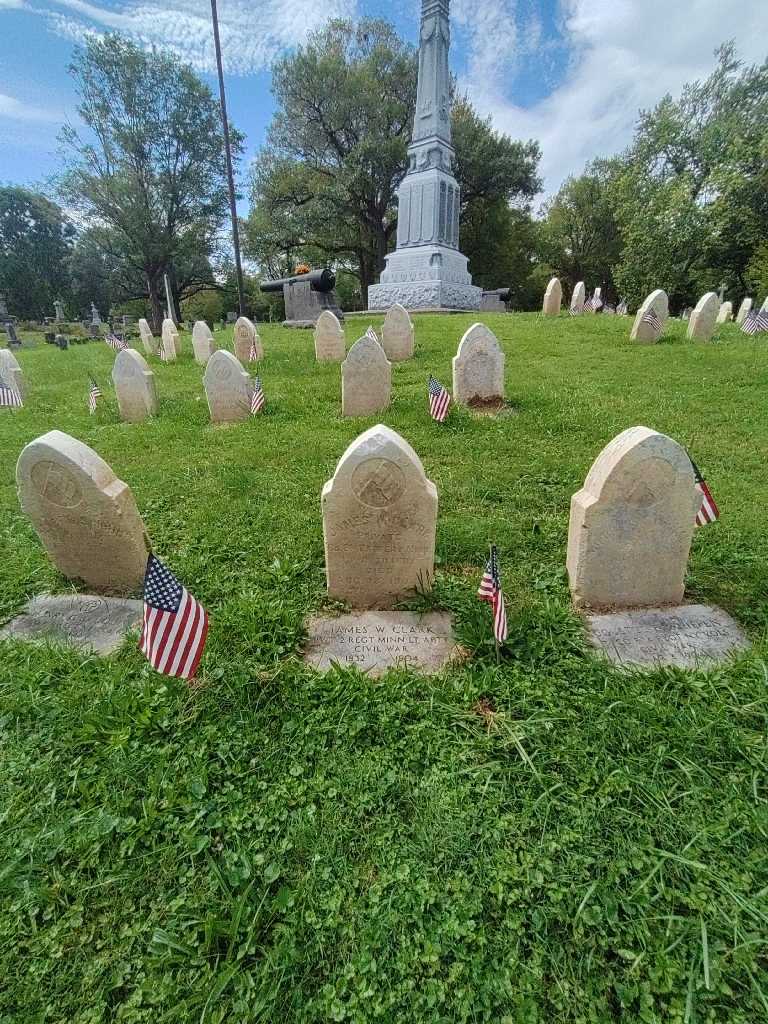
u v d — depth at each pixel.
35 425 8.62
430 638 3.33
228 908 1.96
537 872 2.01
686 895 1.92
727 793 2.26
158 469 6.16
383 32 35.12
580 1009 1.68
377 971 1.78
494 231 42.12
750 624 3.35
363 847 2.15
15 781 2.48
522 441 6.48
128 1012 1.73
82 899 2.02
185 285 48.62
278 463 6.24
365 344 7.61
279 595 3.71
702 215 28.11
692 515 3.35
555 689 2.82
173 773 2.47
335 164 36.19
